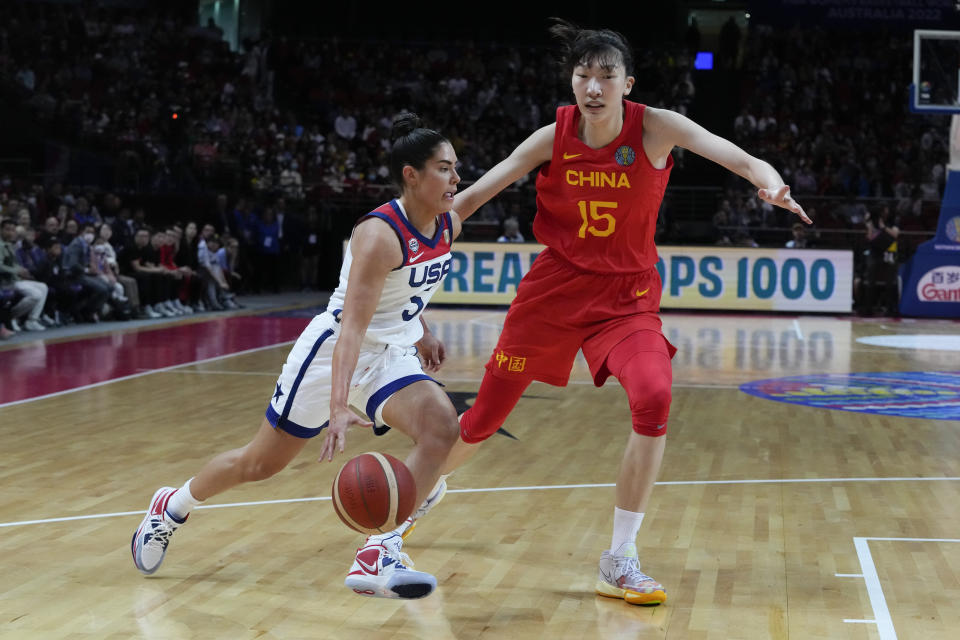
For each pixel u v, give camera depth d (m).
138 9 23.84
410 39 25.58
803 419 7.07
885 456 5.78
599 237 3.38
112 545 3.88
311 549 3.85
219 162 19.38
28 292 11.54
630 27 25.45
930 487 4.99
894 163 21.20
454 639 2.94
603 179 3.32
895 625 3.05
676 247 17.31
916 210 19.11
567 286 3.41
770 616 3.14
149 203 18.06
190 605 3.21
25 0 21.84
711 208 20.66
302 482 4.98
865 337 13.36
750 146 21.64
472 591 3.39
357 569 3.00
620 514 3.33
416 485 3.05
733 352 11.41
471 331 13.30
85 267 12.62
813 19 21.48
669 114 3.29
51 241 12.39
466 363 9.91
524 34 25.52
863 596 3.33
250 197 19.30
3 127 18.42
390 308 3.29
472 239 18.84
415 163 3.10
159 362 9.73
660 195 3.41
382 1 25.44
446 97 22.47
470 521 4.29
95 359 9.83
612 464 5.52
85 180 18.56
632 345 3.33
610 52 3.18
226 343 11.48
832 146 21.17
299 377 3.26
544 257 3.49
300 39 24.47
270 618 3.10
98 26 21.83
